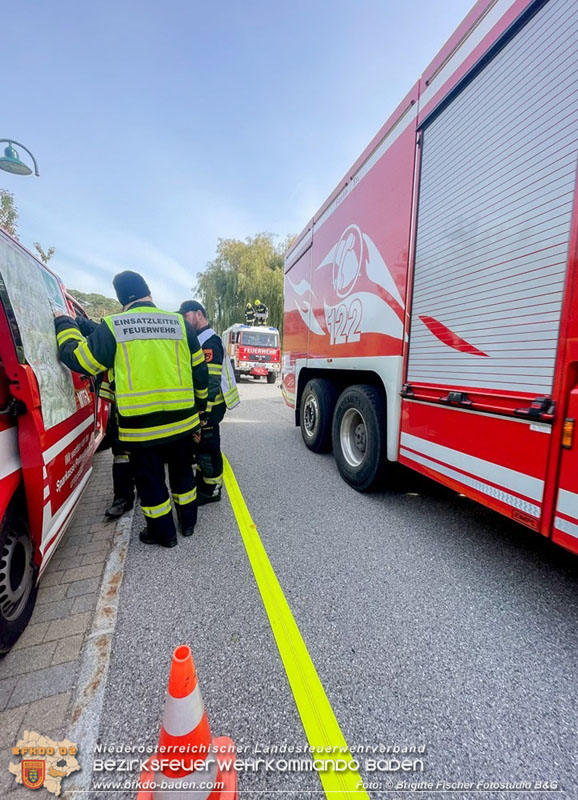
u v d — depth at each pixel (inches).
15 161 137.6
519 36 77.0
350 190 158.1
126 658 71.5
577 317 66.9
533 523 78.3
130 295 106.3
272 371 730.2
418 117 111.8
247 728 58.9
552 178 70.6
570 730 58.5
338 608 85.7
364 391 147.3
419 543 114.3
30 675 67.6
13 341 67.9
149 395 98.7
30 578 77.4
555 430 72.4
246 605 86.4
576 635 78.4
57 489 86.0
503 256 82.5
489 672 69.1
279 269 1032.8
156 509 107.0
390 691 65.0
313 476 175.2
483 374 89.8
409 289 117.8
